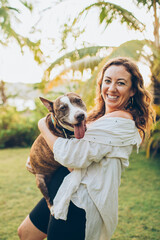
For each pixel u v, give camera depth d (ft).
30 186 18.10
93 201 5.22
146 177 19.38
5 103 41.52
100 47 15.30
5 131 36.63
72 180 5.41
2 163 25.91
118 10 14.92
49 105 6.82
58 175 6.23
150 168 21.53
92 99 12.55
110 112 6.20
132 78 5.91
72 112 6.33
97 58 15.08
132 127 5.64
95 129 5.29
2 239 10.57
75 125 6.18
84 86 13.41
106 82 6.01
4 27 13.07
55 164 6.66
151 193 16.06
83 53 15.06
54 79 16.11
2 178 20.21
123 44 14.70
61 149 5.42
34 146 7.01
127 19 15.01
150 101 6.38
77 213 5.17
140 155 24.52
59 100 6.68
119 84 5.82
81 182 5.37
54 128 6.61
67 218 5.21
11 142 36.86
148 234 10.84
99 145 5.24
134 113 6.07
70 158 5.27
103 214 5.21
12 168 23.57
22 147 36.29
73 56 15.69
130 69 5.84
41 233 6.42
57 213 5.20
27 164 7.66
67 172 6.13
